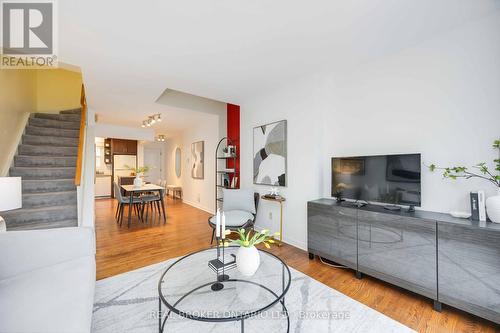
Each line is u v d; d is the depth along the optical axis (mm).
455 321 1773
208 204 5770
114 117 5539
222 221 1917
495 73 1929
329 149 3174
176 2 1691
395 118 2533
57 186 3551
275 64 2754
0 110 3262
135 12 1797
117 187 4719
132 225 4469
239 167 4684
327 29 2062
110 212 5660
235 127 4949
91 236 1833
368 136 2771
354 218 2451
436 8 1811
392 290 2205
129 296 2074
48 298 1291
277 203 3652
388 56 2582
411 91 2412
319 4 1731
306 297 2076
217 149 5039
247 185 4273
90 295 1380
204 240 3590
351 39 2238
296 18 1896
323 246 2758
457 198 2121
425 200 2322
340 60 2689
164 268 2609
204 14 1831
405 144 2457
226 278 1867
